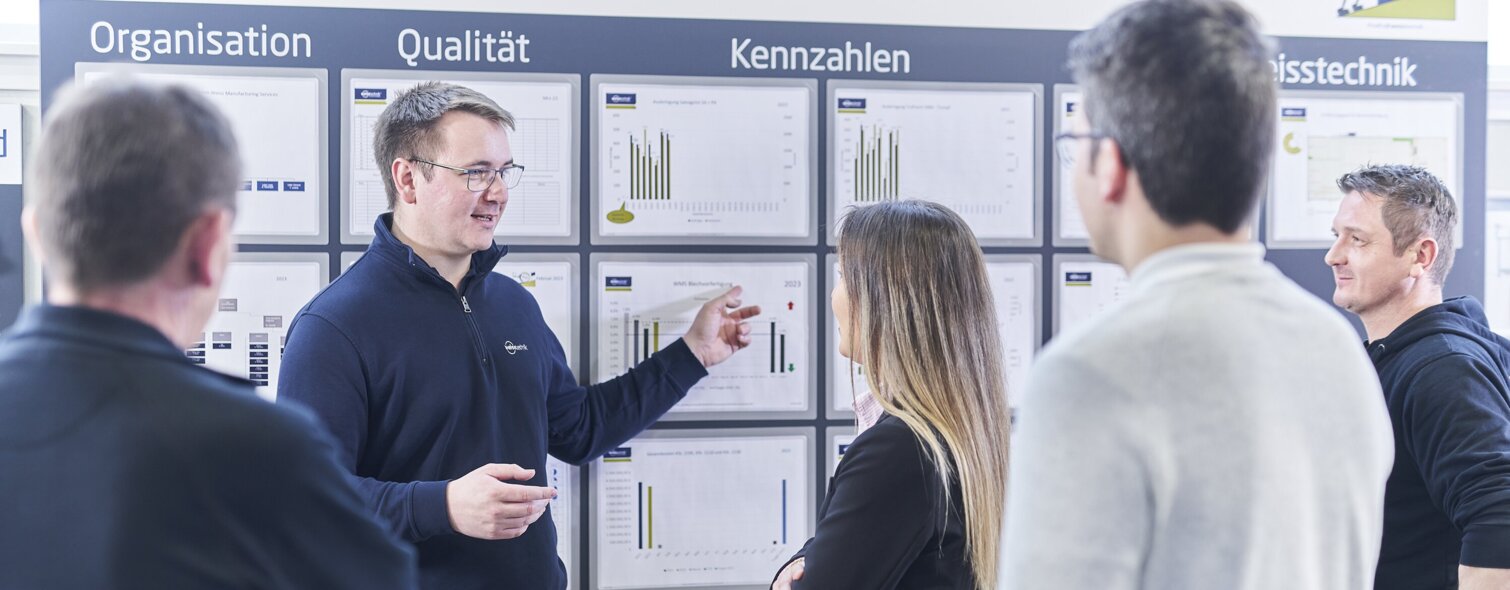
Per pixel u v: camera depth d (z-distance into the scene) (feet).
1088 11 7.68
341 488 2.90
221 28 6.89
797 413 7.55
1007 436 4.59
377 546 2.98
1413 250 5.85
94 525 2.55
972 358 4.47
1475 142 7.99
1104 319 2.75
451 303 6.08
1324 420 2.74
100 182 2.63
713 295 7.39
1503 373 5.70
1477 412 5.30
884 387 4.47
